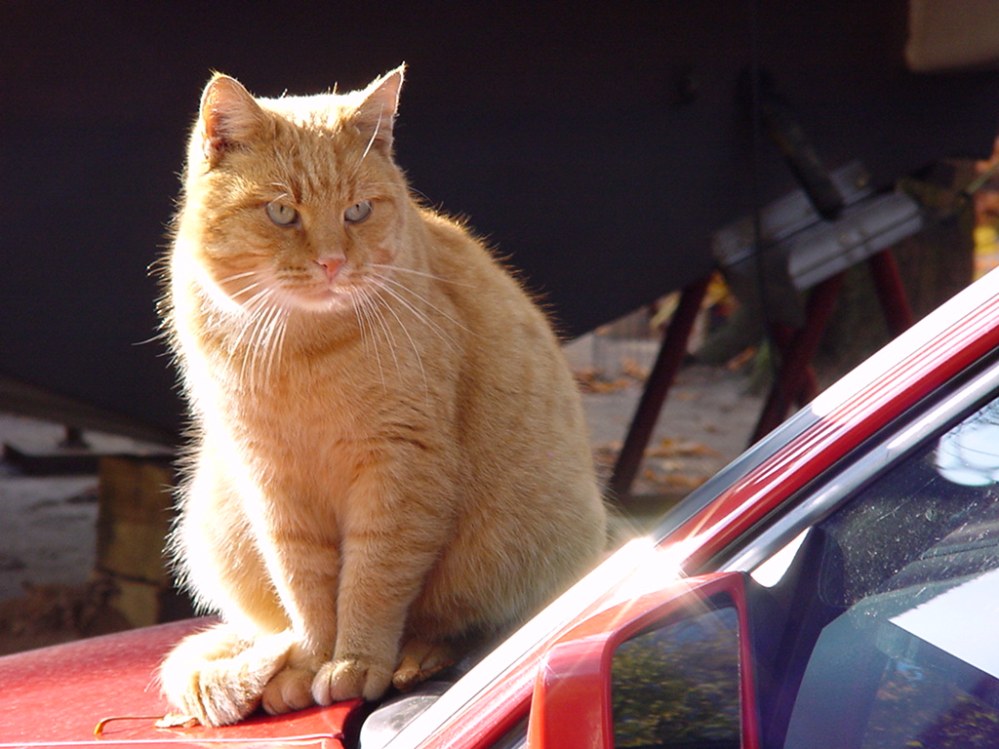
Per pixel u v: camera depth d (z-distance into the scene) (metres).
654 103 4.98
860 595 1.44
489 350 2.77
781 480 1.44
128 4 4.09
